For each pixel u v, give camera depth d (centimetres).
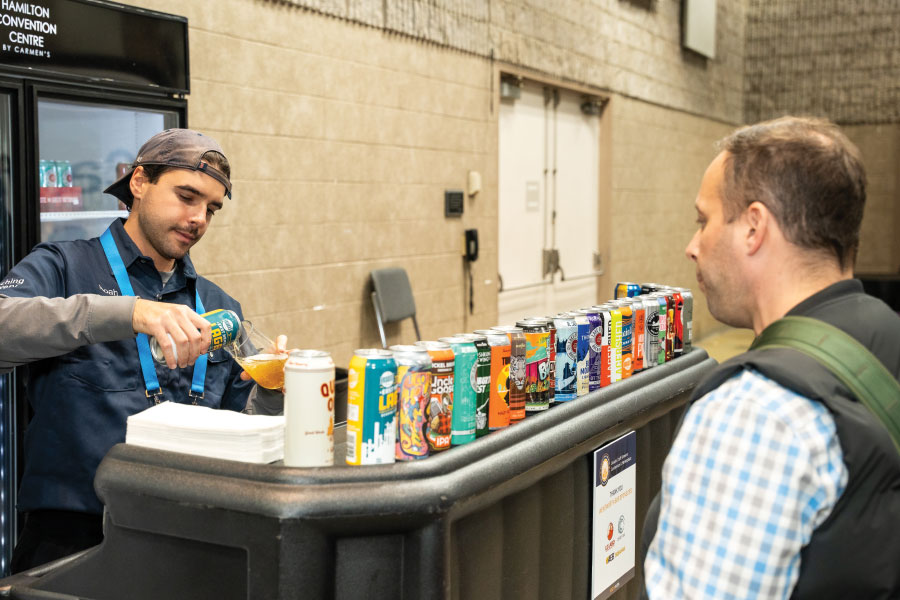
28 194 259
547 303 682
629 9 771
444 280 532
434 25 503
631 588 198
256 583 119
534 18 615
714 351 888
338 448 142
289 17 401
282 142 402
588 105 718
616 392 185
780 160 103
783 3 1077
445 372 133
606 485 180
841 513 93
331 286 438
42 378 183
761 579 91
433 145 512
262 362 164
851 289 104
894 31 1021
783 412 93
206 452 130
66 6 265
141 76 291
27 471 185
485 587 143
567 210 706
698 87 959
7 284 176
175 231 191
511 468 140
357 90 447
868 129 1047
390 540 123
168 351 155
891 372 99
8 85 251
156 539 129
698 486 96
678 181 921
